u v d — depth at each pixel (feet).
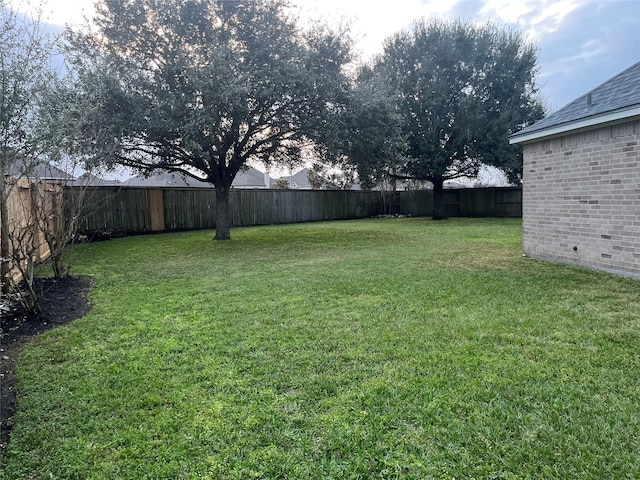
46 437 6.61
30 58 14.15
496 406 7.17
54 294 15.72
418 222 53.67
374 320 11.96
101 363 9.37
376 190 68.95
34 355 9.88
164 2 27.66
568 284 15.93
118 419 7.08
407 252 25.79
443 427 6.63
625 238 17.25
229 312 13.09
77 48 24.90
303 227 48.32
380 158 34.27
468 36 53.93
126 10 27.73
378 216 68.44
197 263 22.95
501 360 8.98
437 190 59.62
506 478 5.51
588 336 10.29
